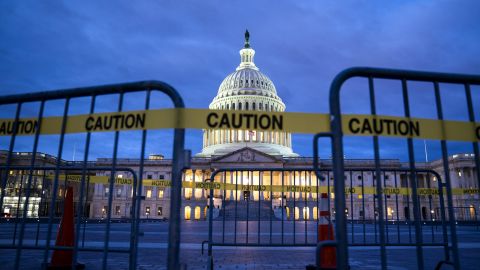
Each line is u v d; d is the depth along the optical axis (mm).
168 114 5434
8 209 51625
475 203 82688
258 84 123062
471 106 5555
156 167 97500
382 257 5059
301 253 13844
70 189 9719
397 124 5387
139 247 16141
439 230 35062
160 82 5559
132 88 5742
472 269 10273
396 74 5441
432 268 10492
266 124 5508
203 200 92812
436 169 92750
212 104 125062
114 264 10703
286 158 94938
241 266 10578
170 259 4949
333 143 5125
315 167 5172
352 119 5324
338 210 4859
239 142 113938
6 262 10727
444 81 5594
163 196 97125
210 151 115312
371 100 5395
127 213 95438
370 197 84438
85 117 5918
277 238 21672
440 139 5430
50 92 6148
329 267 8719
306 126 5543
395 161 88000
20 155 67625
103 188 97562
